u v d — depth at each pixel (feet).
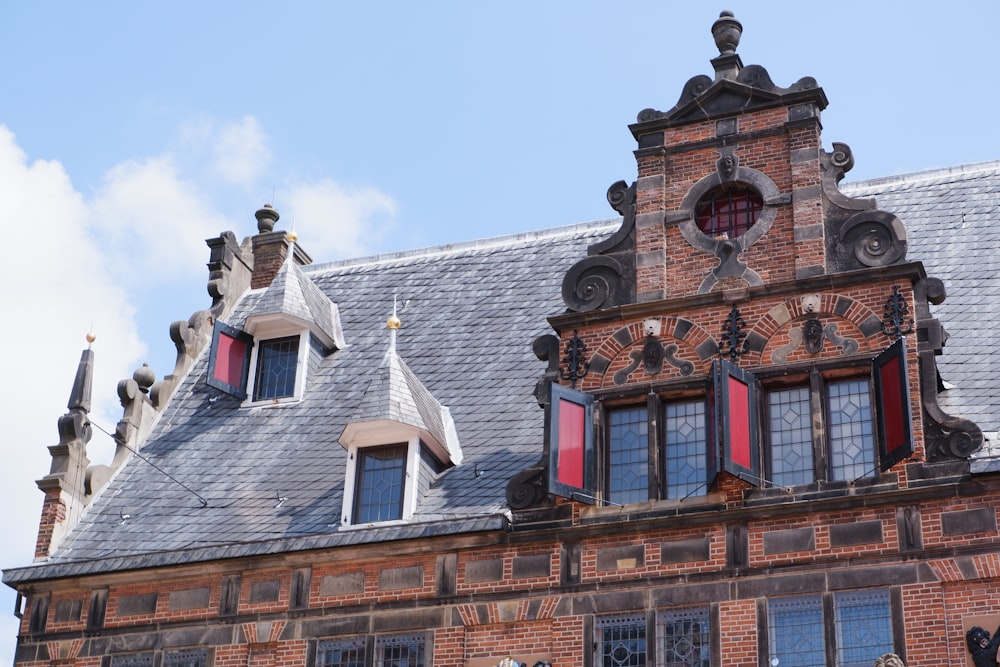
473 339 119.24
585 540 95.71
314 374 119.75
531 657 94.53
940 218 114.11
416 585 98.43
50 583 106.63
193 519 107.96
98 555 106.83
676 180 103.09
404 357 119.34
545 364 113.50
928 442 90.89
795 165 100.22
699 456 95.91
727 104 103.81
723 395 92.79
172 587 104.06
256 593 101.81
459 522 97.76
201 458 114.11
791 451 94.17
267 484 109.40
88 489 111.55
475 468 104.58
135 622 103.81
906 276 94.73
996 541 87.56
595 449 97.40
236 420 117.08
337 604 99.55
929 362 92.68
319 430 113.50
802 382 95.40
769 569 91.04
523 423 108.06
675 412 97.71
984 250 109.19
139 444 116.88
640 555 94.12
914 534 89.15
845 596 89.45
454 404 112.06
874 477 91.15
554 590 95.14
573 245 127.24
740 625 90.58
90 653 103.96
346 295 129.80
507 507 99.45
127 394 117.50
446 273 128.98
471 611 96.48
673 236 101.50
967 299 104.99
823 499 91.30
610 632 93.45
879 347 93.97
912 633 87.30
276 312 119.03
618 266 101.81
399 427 103.55
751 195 101.65
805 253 97.55
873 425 92.99
